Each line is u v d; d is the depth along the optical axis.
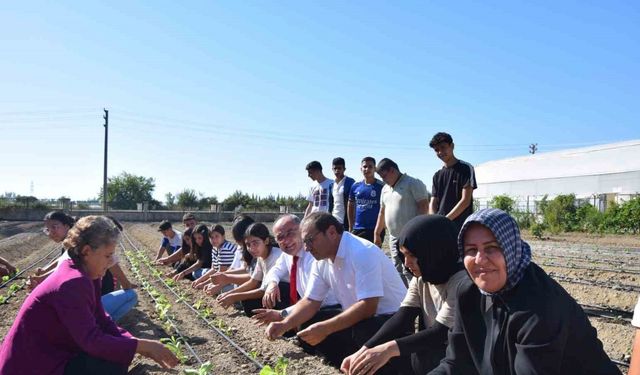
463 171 7.04
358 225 8.76
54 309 3.64
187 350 5.96
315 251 4.75
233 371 5.22
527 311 2.45
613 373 2.57
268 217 47.62
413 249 3.57
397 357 4.30
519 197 47.88
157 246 21.34
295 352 5.78
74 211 46.00
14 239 24.77
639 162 40.28
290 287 6.14
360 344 4.70
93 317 3.79
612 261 14.80
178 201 58.88
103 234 3.79
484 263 2.52
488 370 2.73
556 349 2.39
